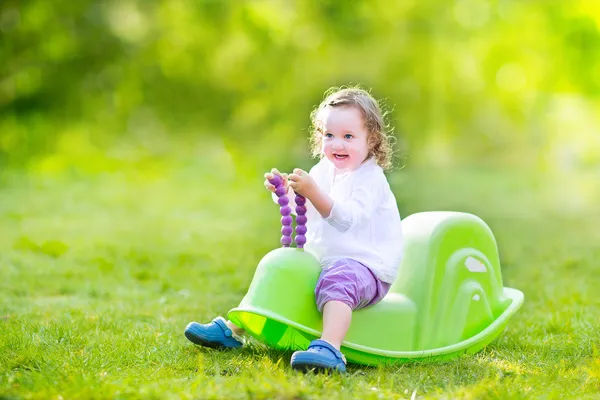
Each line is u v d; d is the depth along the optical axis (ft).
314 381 12.03
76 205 41.01
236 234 32.58
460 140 70.08
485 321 14.88
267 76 62.95
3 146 60.49
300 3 62.64
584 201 46.91
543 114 72.28
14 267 24.17
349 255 13.97
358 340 13.83
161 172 56.59
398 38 64.44
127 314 18.11
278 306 13.46
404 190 48.06
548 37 71.26
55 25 60.54
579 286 21.79
